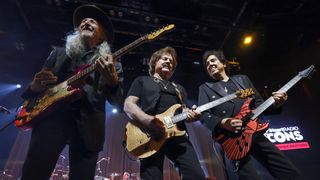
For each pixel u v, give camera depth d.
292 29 5.80
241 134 2.27
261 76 6.61
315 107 5.95
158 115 2.27
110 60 1.63
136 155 2.14
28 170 1.46
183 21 5.61
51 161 1.54
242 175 2.15
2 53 6.04
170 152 2.16
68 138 1.71
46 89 1.83
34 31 5.74
